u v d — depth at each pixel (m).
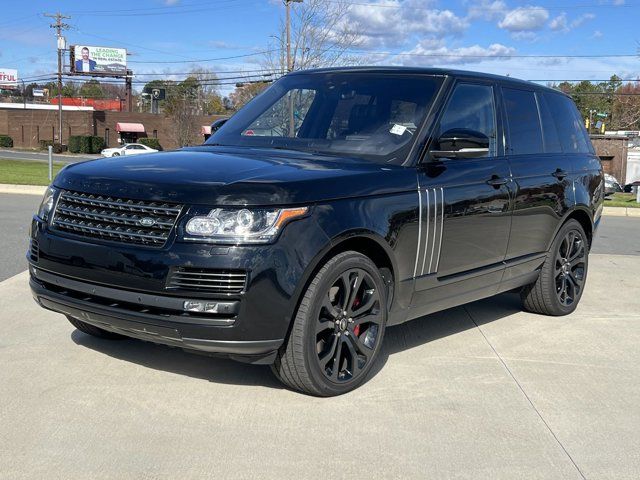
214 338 3.54
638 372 4.75
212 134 5.31
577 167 6.28
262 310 3.55
